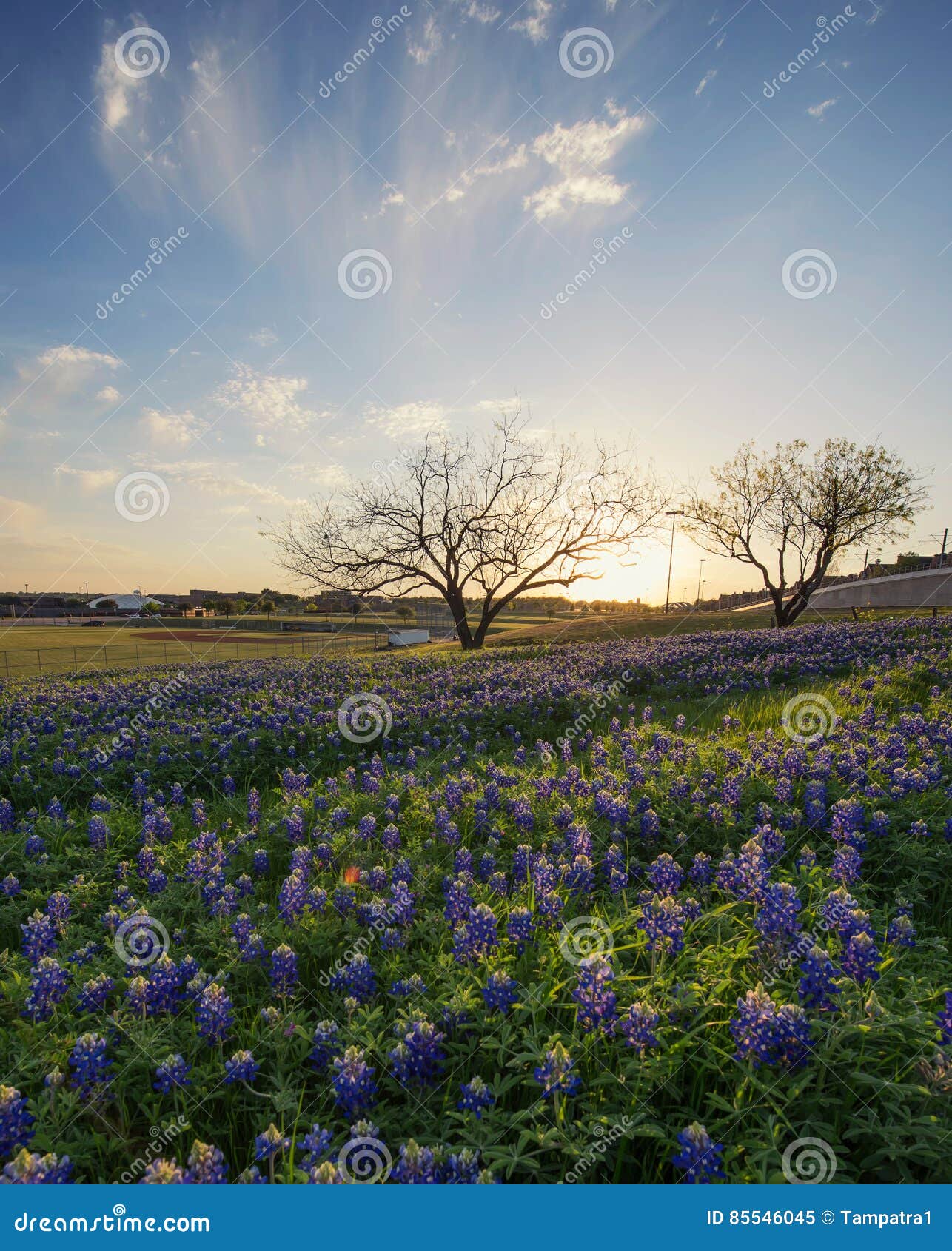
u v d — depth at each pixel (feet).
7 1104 3.32
